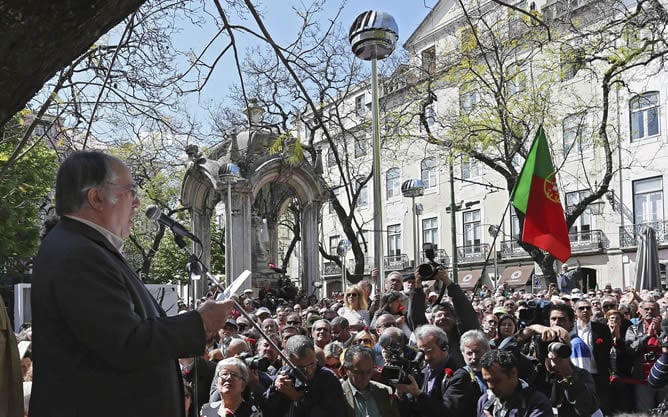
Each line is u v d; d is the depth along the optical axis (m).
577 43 18.88
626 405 7.44
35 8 1.88
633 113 33.19
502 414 4.58
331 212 49.16
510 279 39.22
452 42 24.31
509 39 18.75
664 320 5.83
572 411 4.96
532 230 8.03
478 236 41.41
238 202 19.05
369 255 46.59
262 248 20.89
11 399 2.38
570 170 35.41
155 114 6.86
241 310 3.12
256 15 3.12
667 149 32.12
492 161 20.77
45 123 5.55
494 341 7.24
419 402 5.17
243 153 19.70
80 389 2.13
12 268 23.61
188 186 20.31
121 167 2.40
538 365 5.36
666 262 32.88
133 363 2.09
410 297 7.32
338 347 6.34
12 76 1.98
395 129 23.33
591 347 7.47
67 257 2.14
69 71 4.05
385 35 8.50
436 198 43.69
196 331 2.24
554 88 30.27
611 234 34.97
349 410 5.02
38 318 2.16
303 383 4.91
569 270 20.70
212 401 5.47
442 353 5.45
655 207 32.91
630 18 15.40
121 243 2.42
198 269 3.48
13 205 18.42
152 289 13.59
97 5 1.98
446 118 22.75
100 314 2.08
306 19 5.28
